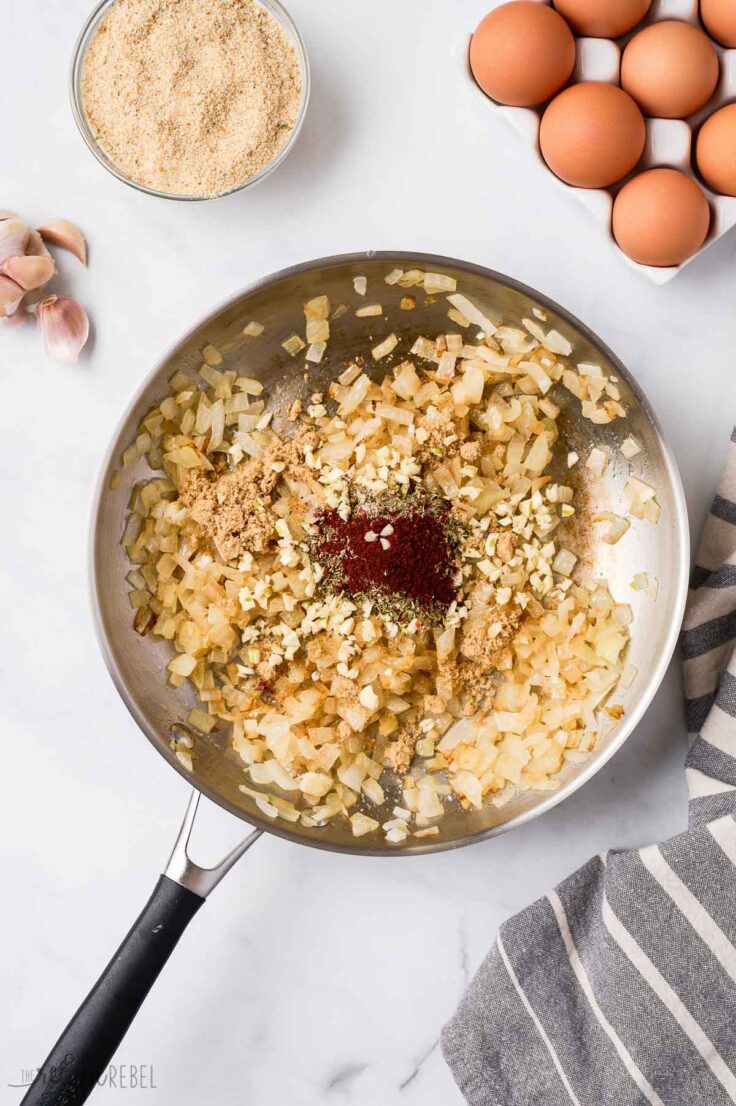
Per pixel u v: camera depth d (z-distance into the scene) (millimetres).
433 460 700
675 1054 663
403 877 718
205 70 673
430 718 704
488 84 666
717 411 710
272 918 716
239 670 700
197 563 699
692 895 662
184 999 716
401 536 685
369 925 717
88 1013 640
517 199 704
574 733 691
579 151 654
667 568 676
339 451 699
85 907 715
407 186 704
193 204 701
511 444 706
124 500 677
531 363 695
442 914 717
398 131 703
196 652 692
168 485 698
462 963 717
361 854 640
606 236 679
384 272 669
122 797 713
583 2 657
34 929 715
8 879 715
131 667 682
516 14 654
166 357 641
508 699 704
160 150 674
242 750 696
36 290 698
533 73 653
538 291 675
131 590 686
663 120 670
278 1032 718
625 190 665
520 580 699
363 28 699
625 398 673
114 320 704
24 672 710
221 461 707
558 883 712
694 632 689
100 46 673
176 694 695
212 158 678
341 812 698
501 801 693
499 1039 683
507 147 702
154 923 642
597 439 705
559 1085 676
